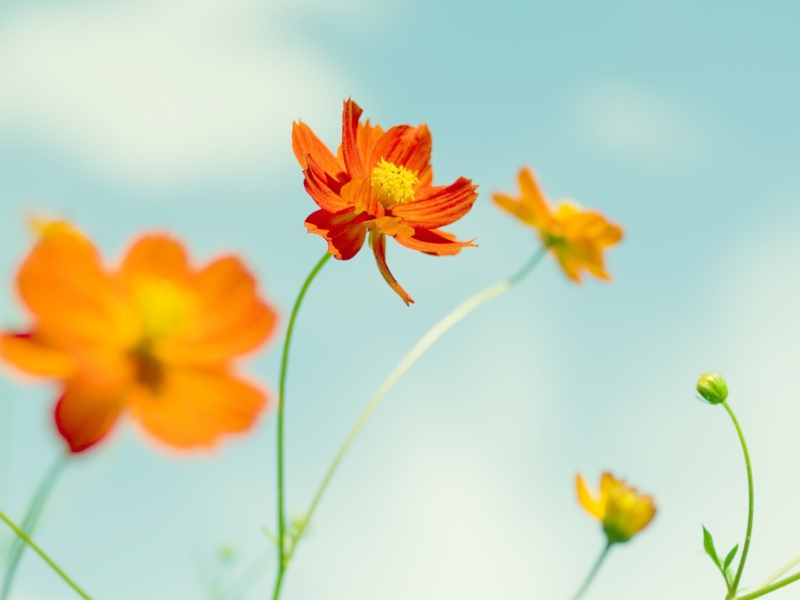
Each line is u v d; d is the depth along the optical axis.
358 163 0.65
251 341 0.59
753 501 0.66
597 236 0.87
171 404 0.58
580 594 0.74
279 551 0.64
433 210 0.65
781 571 0.66
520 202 0.88
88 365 0.52
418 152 0.66
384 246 0.64
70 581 0.61
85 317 0.55
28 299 0.53
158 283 0.59
